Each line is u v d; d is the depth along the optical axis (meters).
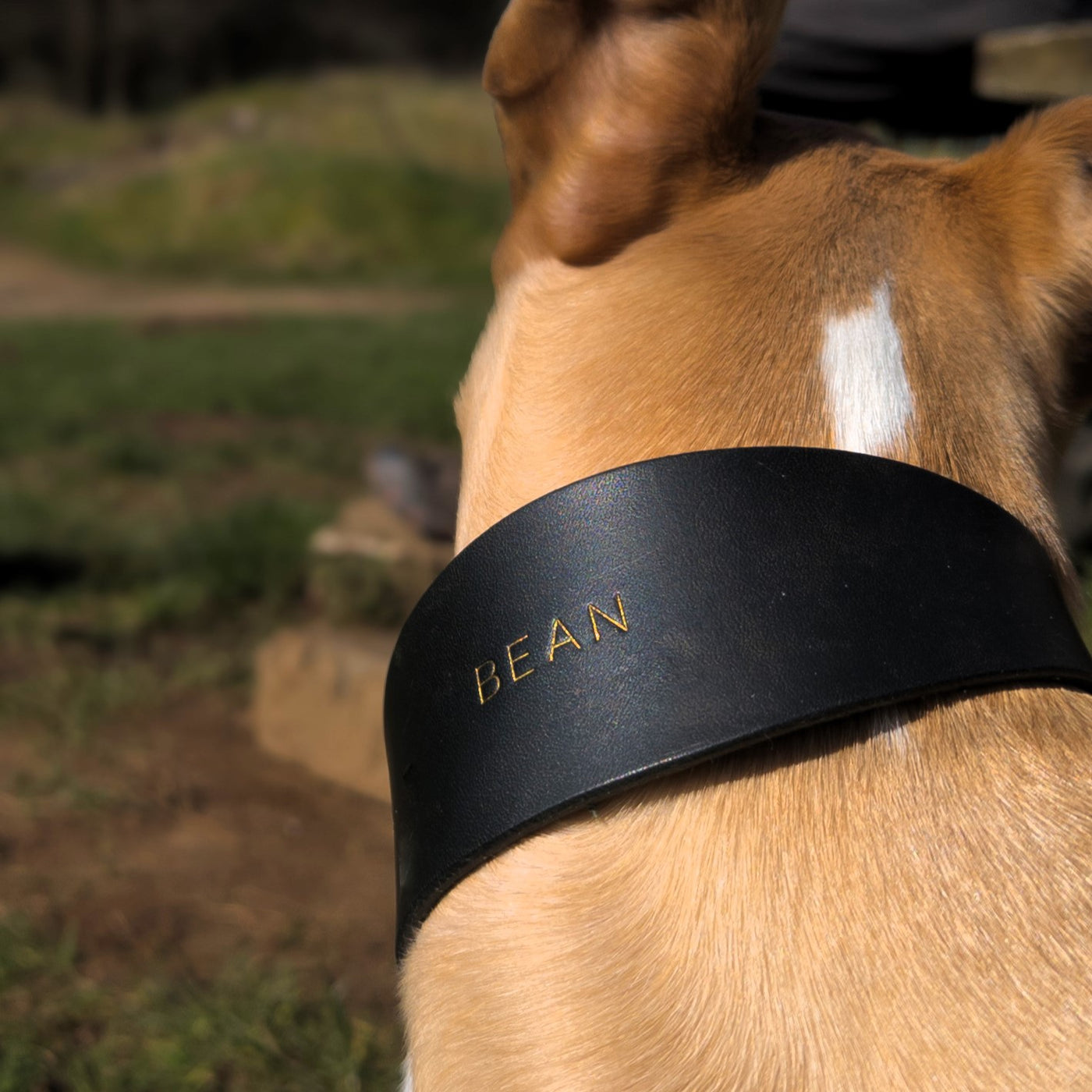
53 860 1.12
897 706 0.41
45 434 3.16
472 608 0.42
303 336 5.37
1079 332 0.46
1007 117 1.29
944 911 0.39
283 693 1.37
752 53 0.45
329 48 14.73
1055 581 0.43
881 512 0.41
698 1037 0.38
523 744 0.40
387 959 1.00
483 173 10.02
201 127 10.26
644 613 0.40
